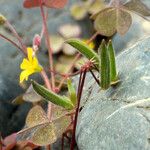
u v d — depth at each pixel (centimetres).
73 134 24
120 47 32
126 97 22
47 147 26
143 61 23
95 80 24
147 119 21
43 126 24
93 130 22
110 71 22
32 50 25
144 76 22
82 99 25
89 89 25
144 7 27
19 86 31
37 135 24
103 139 21
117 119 21
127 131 21
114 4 27
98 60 23
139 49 23
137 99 21
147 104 21
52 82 28
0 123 29
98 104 23
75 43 23
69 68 31
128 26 27
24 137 26
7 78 31
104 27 27
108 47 22
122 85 22
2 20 29
